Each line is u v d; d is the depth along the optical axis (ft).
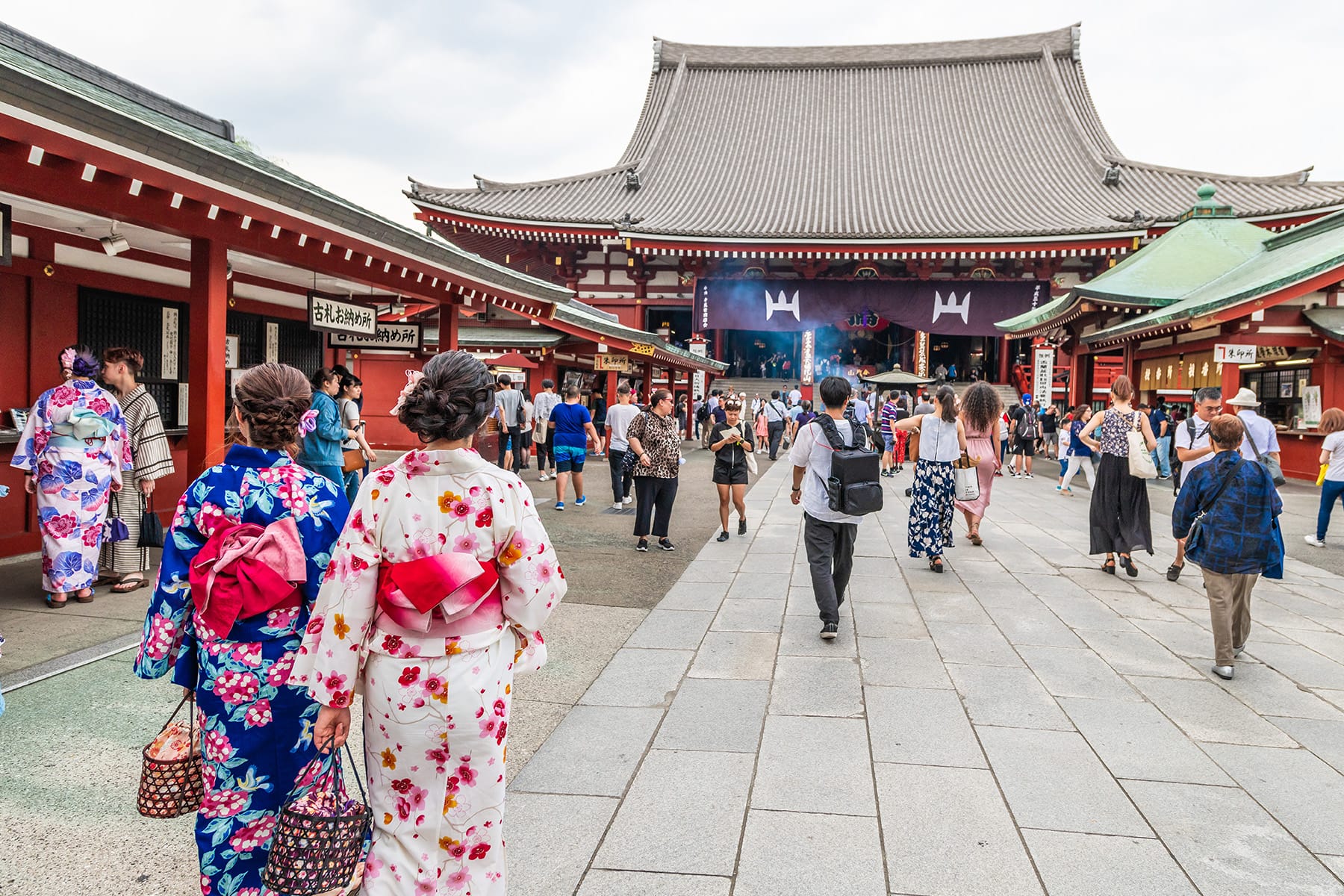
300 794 6.91
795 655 16.44
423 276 28.45
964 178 122.11
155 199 16.61
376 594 6.47
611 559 26.22
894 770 11.36
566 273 108.37
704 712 13.37
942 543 24.59
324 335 35.24
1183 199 106.93
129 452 18.93
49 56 21.68
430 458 6.39
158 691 13.35
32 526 22.80
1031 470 62.59
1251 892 8.60
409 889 6.55
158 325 26.86
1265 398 55.21
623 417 36.40
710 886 8.60
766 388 119.65
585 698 13.96
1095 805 10.44
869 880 8.73
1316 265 44.11
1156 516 37.83
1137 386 63.36
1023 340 126.82
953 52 143.74
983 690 14.55
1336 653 17.10
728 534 30.96
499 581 6.79
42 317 22.62
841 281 104.78
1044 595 21.77
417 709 6.35
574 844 9.36
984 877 8.83
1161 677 15.35
